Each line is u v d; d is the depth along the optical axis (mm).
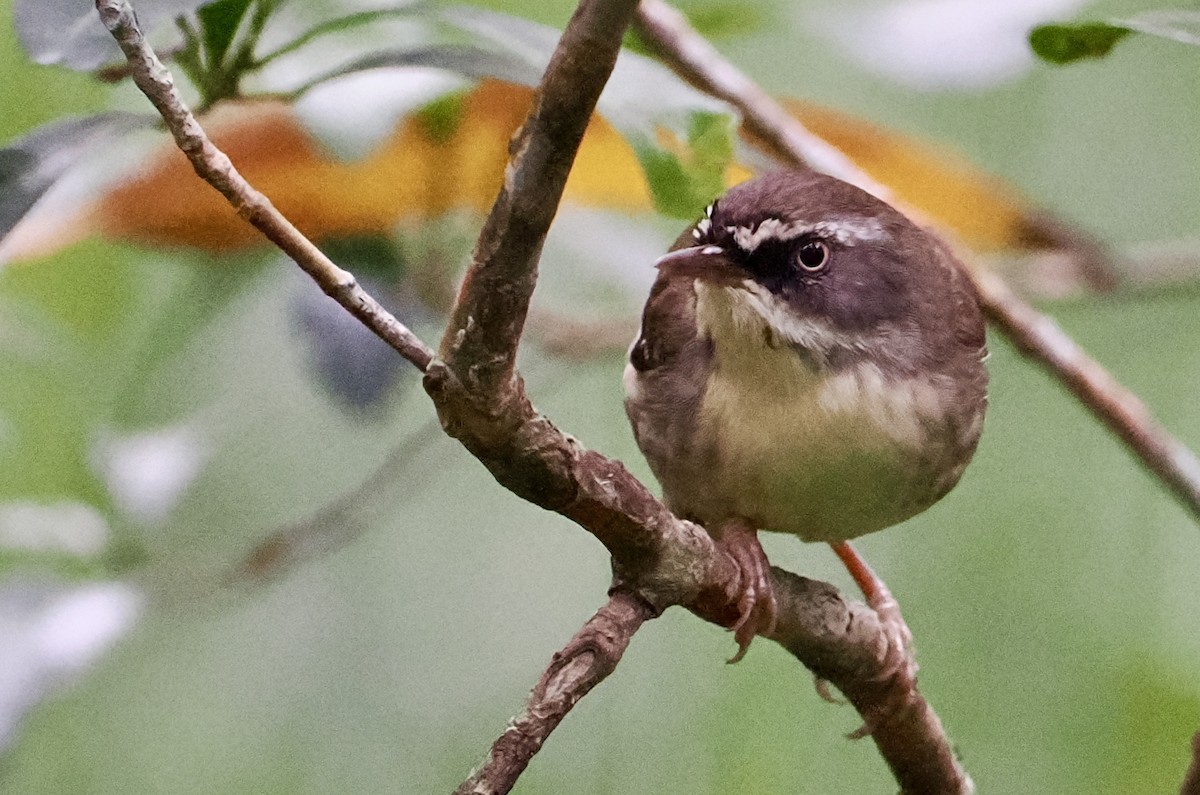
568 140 2580
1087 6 2738
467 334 2592
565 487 2607
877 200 2688
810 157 2723
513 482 2607
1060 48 2645
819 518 2684
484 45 2689
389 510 2779
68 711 2779
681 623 2770
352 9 2666
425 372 2596
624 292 2766
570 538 2795
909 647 2713
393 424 2781
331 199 2711
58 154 2627
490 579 2795
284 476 2787
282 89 2668
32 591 2717
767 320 2670
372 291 2719
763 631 2656
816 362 2672
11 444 2754
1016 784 2773
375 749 2785
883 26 2713
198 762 2783
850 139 2750
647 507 2615
